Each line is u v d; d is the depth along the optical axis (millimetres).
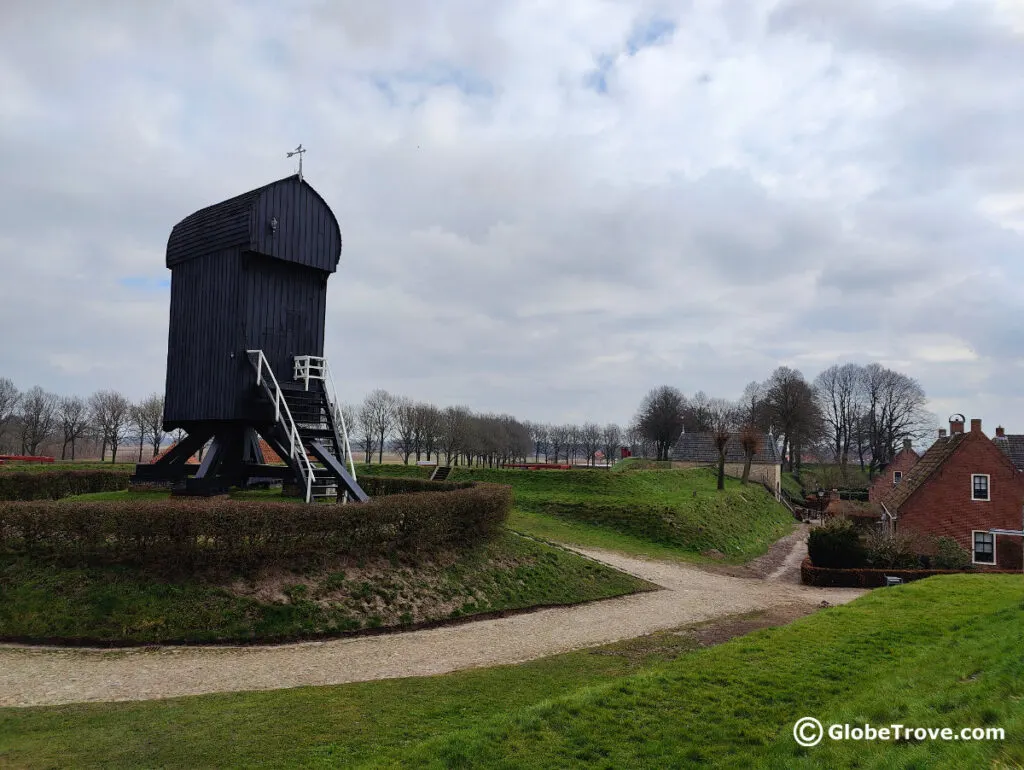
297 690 11375
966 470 34781
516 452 80750
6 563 15367
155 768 8172
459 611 17547
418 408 70125
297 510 16594
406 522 19000
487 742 8586
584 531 33406
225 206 22156
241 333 21016
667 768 7984
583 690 10672
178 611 14391
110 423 64812
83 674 11992
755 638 13789
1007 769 6367
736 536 37625
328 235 23281
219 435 22031
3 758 8375
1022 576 21812
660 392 112562
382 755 8523
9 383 72375
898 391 92625
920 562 30953
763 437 75938
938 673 10336
